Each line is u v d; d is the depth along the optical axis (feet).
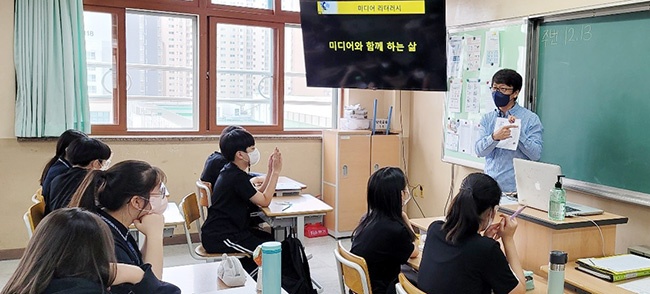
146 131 16.12
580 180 11.29
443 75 13.52
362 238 8.33
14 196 14.42
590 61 10.98
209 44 16.65
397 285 6.25
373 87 14.24
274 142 17.63
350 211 17.61
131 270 5.26
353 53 14.17
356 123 18.10
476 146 10.96
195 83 16.75
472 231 6.48
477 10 14.29
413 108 18.02
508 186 10.66
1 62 13.93
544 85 12.14
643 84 9.90
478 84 14.24
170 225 10.41
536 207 8.13
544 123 12.16
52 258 4.09
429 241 6.91
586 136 11.12
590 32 10.96
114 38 15.44
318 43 14.44
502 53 13.30
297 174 18.10
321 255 15.56
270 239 11.39
